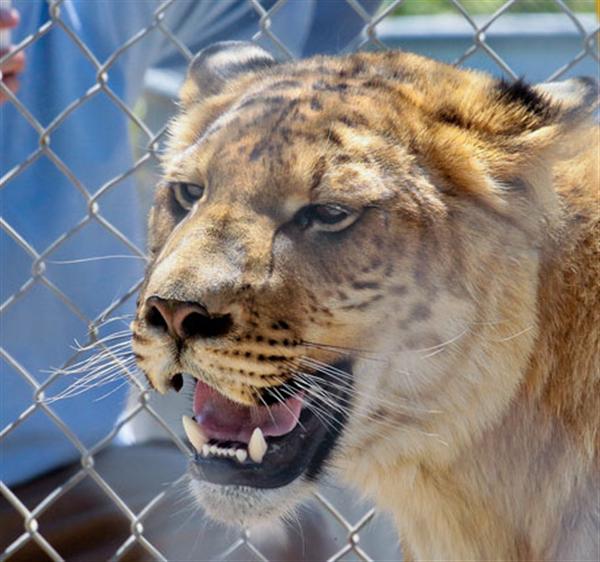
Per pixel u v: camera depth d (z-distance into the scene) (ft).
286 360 13.47
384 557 19.79
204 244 13.38
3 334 18.34
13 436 18.47
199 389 14.08
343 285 13.61
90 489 18.88
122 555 17.39
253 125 14.06
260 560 17.74
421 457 14.61
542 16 27.94
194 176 14.23
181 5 19.30
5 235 18.39
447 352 14.06
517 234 14.15
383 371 13.99
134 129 20.56
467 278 13.97
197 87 15.88
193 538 18.78
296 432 14.07
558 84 15.16
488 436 14.46
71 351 18.42
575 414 14.38
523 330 14.15
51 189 18.66
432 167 14.02
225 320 13.21
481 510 14.84
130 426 19.19
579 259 14.34
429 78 15.02
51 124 16.99
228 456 13.88
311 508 18.94
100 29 19.16
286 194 13.56
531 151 14.21
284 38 18.98
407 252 13.73
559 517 14.58
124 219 18.75
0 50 17.57
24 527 18.83
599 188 14.61
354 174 13.61
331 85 14.58
